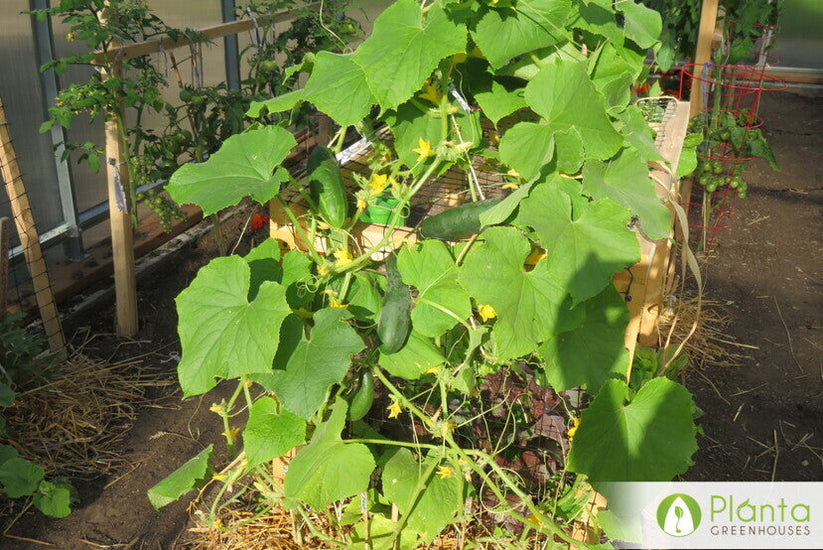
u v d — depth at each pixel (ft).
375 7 22.77
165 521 9.06
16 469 9.08
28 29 12.22
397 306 6.36
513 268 5.84
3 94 12.03
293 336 6.20
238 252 15.30
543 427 7.75
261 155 6.46
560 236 5.57
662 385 6.13
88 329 12.69
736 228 17.76
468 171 6.66
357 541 7.60
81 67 13.34
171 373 11.89
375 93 5.83
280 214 7.26
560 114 6.01
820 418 11.34
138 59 12.44
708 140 15.39
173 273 14.51
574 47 6.40
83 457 10.09
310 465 6.42
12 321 10.62
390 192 7.30
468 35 6.38
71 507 9.30
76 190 13.84
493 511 6.97
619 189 6.02
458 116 6.57
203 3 16.29
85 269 13.64
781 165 22.21
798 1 29.04
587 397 7.84
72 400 10.88
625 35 6.52
